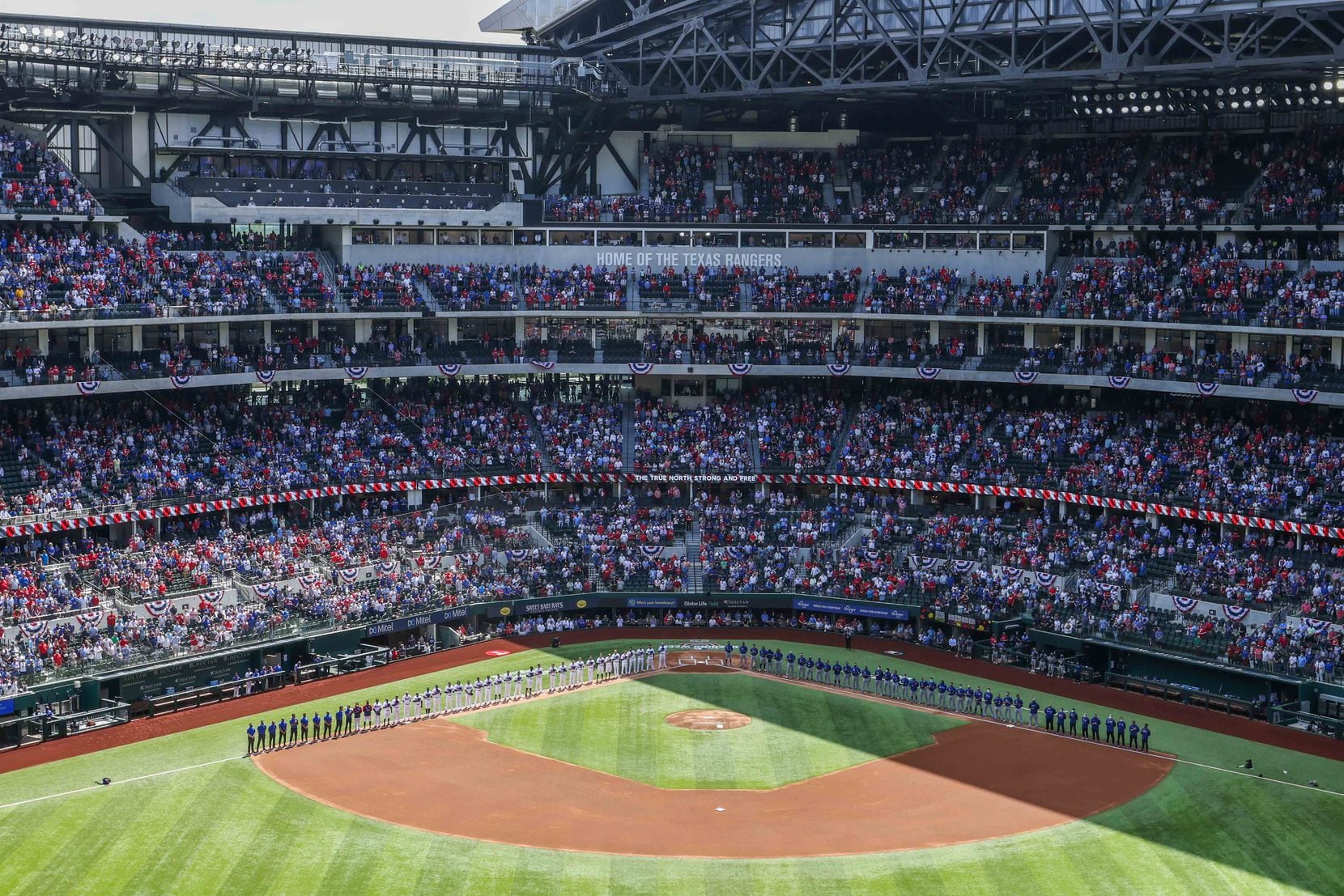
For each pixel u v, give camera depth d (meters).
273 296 99.31
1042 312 103.06
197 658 81.06
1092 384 99.38
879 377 108.56
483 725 76.56
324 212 103.69
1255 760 71.56
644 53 110.00
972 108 113.00
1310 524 85.81
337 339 102.69
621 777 68.69
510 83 105.81
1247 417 97.44
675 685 84.69
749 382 112.31
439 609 92.88
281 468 95.56
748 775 69.12
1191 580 88.38
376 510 99.88
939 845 60.44
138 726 75.38
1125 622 87.31
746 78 107.12
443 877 56.75
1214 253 101.00
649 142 117.69
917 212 112.06
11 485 84.81
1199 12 83.75
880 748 73.44
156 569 85.38
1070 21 88.94
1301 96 100.94
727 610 99.81
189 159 104.06
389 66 106.25
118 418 93.62
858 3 97.88
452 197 108.50
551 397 110.56
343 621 88.69
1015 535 97.31
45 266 90.00
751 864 58.38
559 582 98.00
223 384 94.38
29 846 58.00
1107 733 74.44
